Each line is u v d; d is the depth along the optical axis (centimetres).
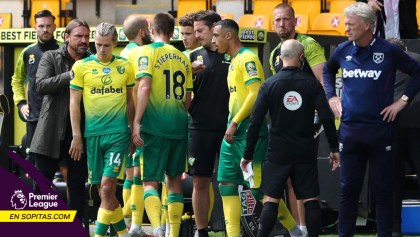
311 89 2681
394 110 2700
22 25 6038
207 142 3064
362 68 2708
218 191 3475
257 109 2700
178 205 3045
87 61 2967
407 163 3553
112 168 2942
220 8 5734
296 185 2706
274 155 2702
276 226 3155
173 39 3588
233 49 2969
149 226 3572
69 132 3123
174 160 3042
